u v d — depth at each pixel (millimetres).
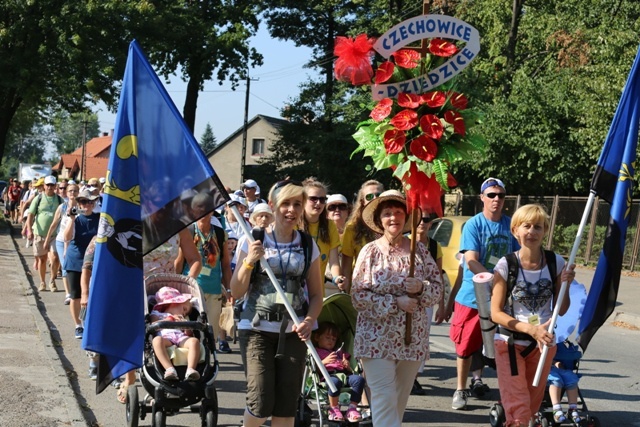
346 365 6656
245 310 5461
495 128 29719
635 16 31422
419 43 5418
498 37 32219
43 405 6902
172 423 7074
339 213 8180
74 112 38625
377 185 7488
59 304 13711
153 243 5828
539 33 31609
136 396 6484
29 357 8789
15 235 30484
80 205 10391
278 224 5535
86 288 8289
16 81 35875
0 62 35750
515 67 33156
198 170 5832
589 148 27000
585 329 6328
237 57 42406
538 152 29578
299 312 5453
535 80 30672
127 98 5934
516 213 5656
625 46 26750
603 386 9250
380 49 5332
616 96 25594
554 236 27422
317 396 6387
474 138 5340
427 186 5312
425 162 5266
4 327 10625
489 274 5797
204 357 6414
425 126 5180
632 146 6285
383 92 5344
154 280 6859
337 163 42594
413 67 5246
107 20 36312
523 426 5523
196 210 5809
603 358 11195
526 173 30516
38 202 15484
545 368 5621
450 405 8164
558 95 29219
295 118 49562
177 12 40656
